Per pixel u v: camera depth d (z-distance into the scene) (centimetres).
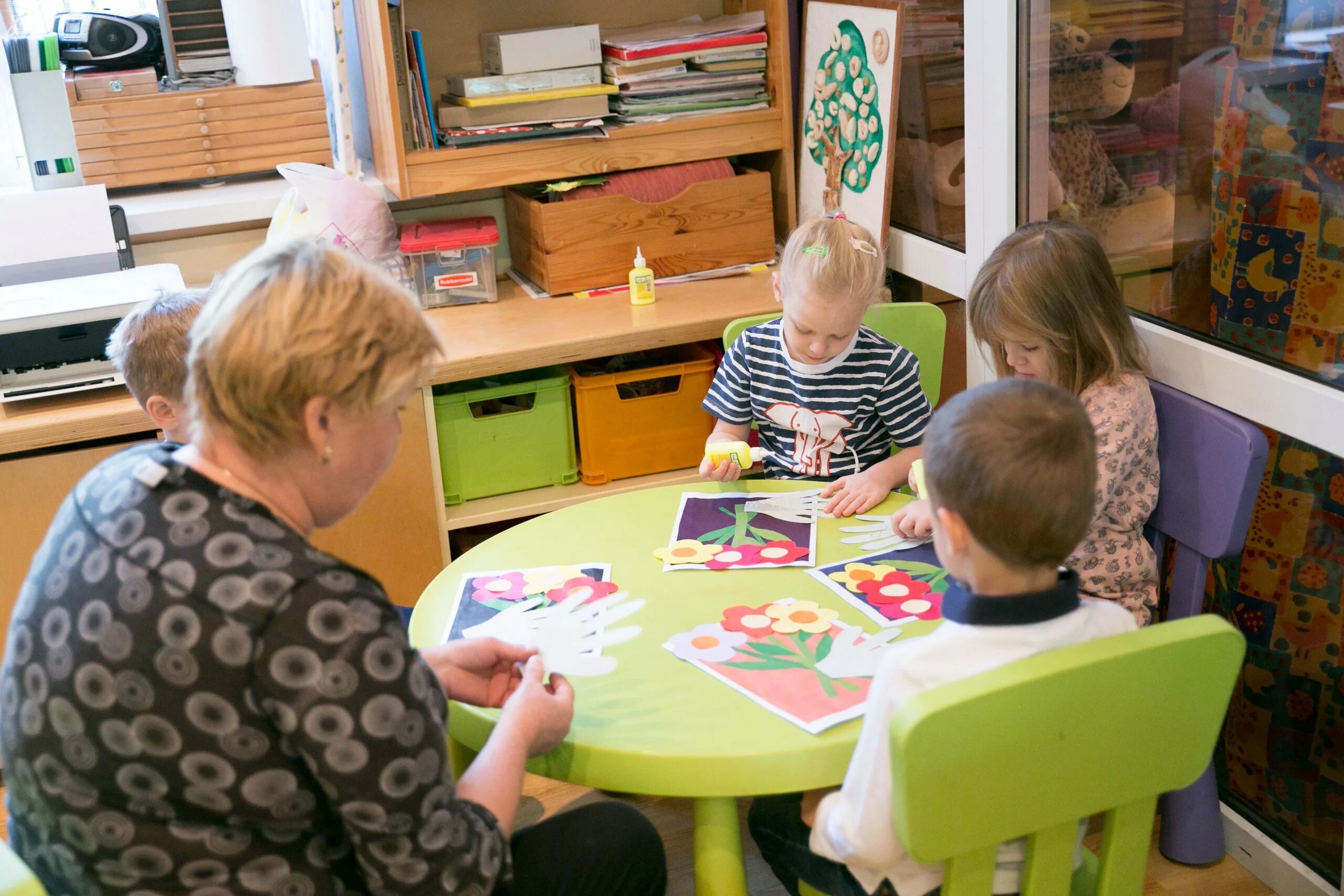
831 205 258
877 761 110
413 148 247
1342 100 149
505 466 245
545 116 251
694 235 262
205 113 267
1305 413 157
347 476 103
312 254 100
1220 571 194
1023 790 103
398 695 98
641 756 120
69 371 212
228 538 96
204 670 93
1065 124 197
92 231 243
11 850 91
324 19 258
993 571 110
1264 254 165
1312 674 180
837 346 192
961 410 109
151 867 96
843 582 153
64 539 102
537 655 132
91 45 266
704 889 130
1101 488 165
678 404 249
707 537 169
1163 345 183
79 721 95
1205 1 167
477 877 104
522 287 268
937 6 222
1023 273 168
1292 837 179
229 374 95
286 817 99
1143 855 117
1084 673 100
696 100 261
